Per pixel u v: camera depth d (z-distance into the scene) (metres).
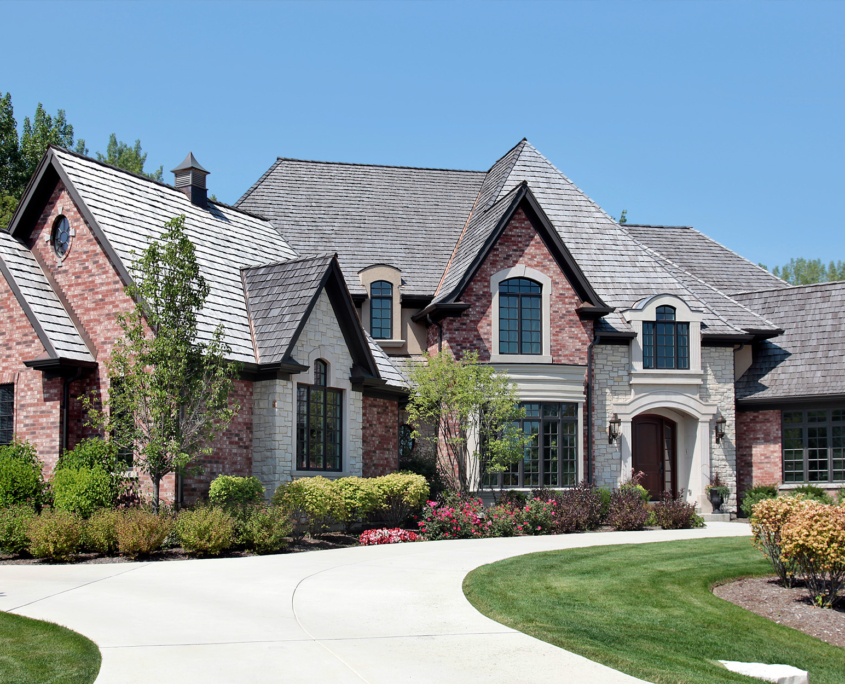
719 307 29.78
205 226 23.33
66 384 18.67
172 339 16.16
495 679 7.65
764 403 28.48
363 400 23.36
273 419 19.09
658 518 23.16
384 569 13.70
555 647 8.86
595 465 26.28
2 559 15.16
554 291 26.19
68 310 19.70
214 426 16.73
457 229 31.14
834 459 27.42
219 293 20.59
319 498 17.62
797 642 10.51
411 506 21.31
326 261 20.98
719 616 11.29
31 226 20.72
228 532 15.73
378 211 31.25
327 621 9.84
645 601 11.74
